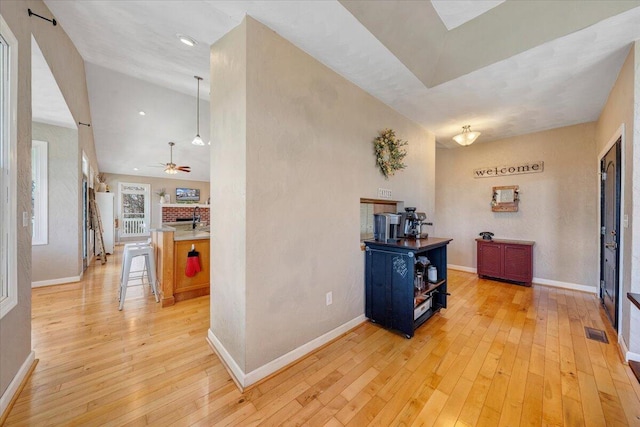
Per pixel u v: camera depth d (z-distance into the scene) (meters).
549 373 1.90
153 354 2.10
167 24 1.95
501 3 1.94
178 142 6.84
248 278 1.75
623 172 2.29
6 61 1.57
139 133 6.22
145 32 2.17
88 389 1.69
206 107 5.41
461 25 2.17
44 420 1.45
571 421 1.48
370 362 2.04
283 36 1.94
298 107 2.06
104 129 5.91
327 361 2.06
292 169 2.03
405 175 3.48
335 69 2.37
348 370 1.94
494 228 4.64
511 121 3.69
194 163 8.30
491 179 4.67
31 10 1.87
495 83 2.62
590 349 2.22
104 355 2.07
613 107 2.67
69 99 3.18
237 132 1.82
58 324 2.60
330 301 2.38
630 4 1.64
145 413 1.51
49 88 2.67
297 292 2.08
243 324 1.75
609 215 2.98
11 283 1.60
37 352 2.09
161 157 7.59
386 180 3.11
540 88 2.72
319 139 2.25
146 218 8.88
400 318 2.47
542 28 1.96
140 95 4.87
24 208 1.77
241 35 1.78
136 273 4.55
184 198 9.52
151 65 3.11
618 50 2.09
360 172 2.71
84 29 2.47
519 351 2.20
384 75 2.47
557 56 2.16
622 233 2.30
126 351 2.13
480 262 4.45
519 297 3.53
